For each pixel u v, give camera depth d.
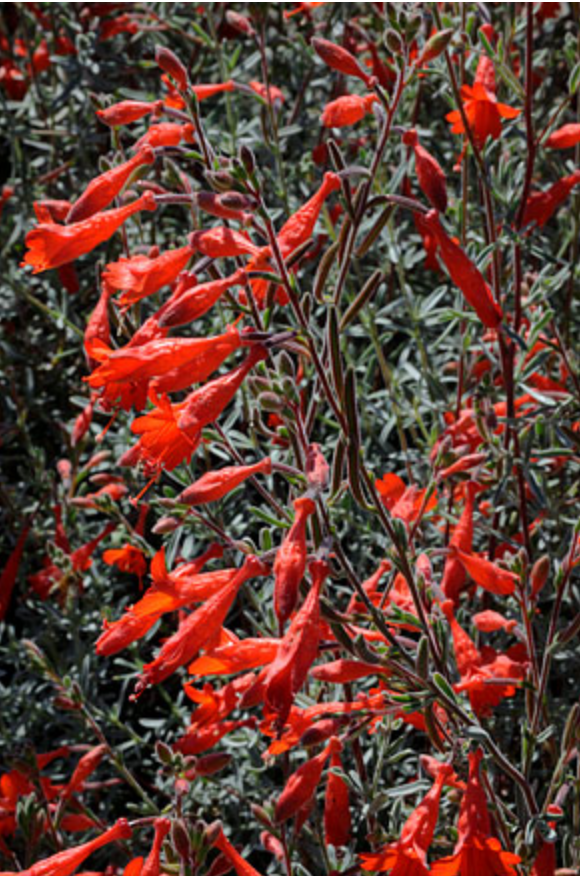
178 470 3.77
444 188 2.91
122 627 2.88
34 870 2.90
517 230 3.98
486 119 3.90
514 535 4.46
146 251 3.56
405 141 2.96
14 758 3.83
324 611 2.72
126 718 5.04
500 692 3.29
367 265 5.59
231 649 2.77
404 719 3.34
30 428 5.97
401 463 4.95
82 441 5.03
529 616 3.30
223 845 2.97
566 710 4.03
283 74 6.36
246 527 4.46
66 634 5.22
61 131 6.21
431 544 4.47
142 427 2.60
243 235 3.03
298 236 2.91
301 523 2.55
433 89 5.79
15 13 6.78
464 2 4.13
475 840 2.79
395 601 3.30
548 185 5.64
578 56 4.31
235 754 4.36
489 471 3.90
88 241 2.85
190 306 2.61
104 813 4.49
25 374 5.90
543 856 3.11
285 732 2.96
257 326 2.83
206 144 2.97
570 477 4.80
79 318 5.82
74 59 5.93
